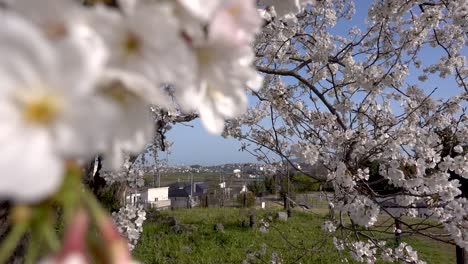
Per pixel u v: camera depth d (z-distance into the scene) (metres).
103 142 0.41
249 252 9.26
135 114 0.53
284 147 6.67
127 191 4.94
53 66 0.41
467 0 5.05
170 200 19.62
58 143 0.41
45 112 0.42
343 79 5.54
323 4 6.05
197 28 0.57
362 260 5.09
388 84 4.95
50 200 0.49
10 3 0.43
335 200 4.39
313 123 5.36
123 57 0.50
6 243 0.47
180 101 0.56
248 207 14.92
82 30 0.45
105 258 0.50
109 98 0.50
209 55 0.61
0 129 0.41
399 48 5.16
